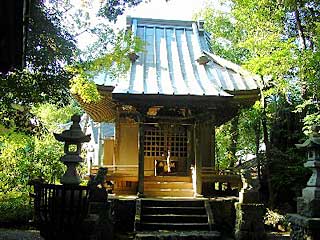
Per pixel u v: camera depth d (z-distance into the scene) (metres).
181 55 14.79
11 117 7.93
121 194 12.71
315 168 6.42
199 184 11.88
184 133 15.05
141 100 11.77
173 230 9.64
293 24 12.43
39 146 14.55
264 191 13.28
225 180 12.44
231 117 14.86
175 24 17.03
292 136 13.32
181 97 11.74
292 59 10.13
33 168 13.95
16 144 12.42
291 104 13.99
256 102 13.41
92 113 15.87
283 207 12.41
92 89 10.09
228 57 20.22
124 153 14.45
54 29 7.77
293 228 6.66
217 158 20.83
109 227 8.07
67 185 5.38
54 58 7.91
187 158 14.80
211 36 19.86
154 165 14.80
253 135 18.59
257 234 8.88
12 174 13.81
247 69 12.05
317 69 9.77
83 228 5.37
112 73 11.81
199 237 8.96
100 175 8.29
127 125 14.61
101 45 9.57
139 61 13.92
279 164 13.00
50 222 5.30
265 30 11.49
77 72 9.05
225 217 10.78
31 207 11.15
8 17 3.19
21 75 7.48
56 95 7.99
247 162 16.83
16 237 8.82
